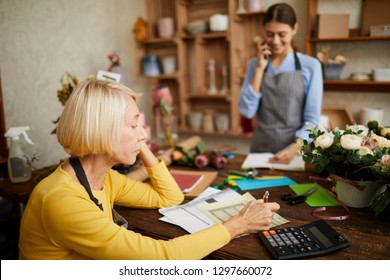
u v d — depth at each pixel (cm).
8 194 171
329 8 301
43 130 305
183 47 365
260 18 330
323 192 155
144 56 379
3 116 243
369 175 134
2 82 270
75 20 330
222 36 332
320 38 288
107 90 102
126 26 390
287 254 104
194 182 170
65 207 98
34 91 295
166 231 125
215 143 389
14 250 247
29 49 288
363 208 139
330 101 319
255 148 259
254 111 249
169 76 370
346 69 304
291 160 196
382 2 275
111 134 101
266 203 123
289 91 232
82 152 104
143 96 410
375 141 136
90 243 99
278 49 226
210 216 133
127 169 182
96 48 358
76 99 100
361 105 305
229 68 357
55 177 106
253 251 109
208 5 356
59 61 316
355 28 292
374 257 104
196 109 391
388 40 282
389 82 266
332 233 114
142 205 144
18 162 180
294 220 130
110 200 135
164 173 148
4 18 268
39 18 294
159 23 364
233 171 188
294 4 314
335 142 134
